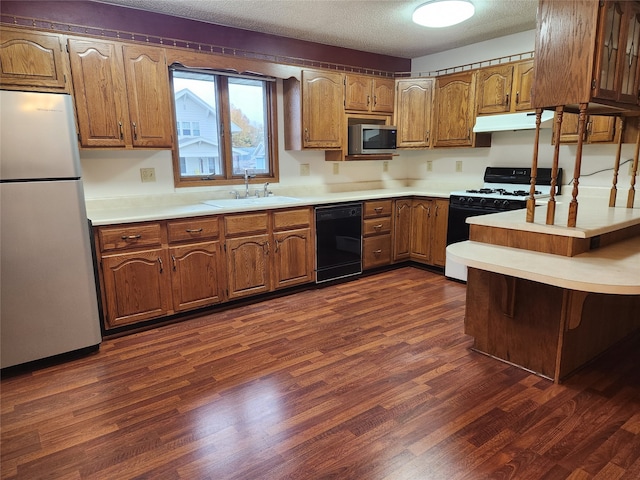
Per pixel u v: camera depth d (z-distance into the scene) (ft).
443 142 14.35
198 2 9.95
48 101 7.49
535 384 7.36
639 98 7.36
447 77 13.89
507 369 7.88
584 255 6.97
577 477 5.22
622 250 7.29
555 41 6.51
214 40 11.57
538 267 6.28
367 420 6.40
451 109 13.97
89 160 10.25
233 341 9.20
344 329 9.77
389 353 8.56
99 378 7.72
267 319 10.43
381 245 14.21
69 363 8.28
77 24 9.55
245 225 11.02
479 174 14.78
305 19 11.29
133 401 6.97
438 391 7.17
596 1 5.97
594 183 11.96
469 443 5.86
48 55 8.48
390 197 14.14
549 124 11.48
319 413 6.59
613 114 8.58
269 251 11.60
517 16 11.35
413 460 5.54
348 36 13.00
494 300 8.10
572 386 7.28
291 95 12.92
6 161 7.23
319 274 12.78
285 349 8.80
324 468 5.41
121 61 9.41
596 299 7.87
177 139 11.55
